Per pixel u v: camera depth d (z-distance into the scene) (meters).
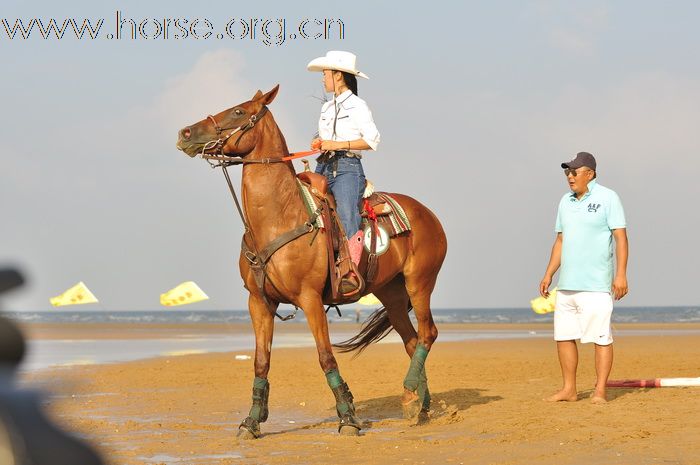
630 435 7.38
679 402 9.68
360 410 10.74
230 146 8.27
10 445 1.16
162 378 15.83
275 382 14.79
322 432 8.79
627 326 61.06
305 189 8.43
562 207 10.29
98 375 16.44
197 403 11.79
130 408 11.17
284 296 8.38
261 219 8.23
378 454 7.21
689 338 33.25
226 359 21.86
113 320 105.56
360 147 8.80
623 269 9.98
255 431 8.35
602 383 10.09
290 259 8.18
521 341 32.16
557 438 7.53
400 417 9.97
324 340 8.37
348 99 9.00
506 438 7.63
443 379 14.61
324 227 8.35
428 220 9.70
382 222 9.10
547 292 10.69
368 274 8.93
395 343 30.88
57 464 1.16
